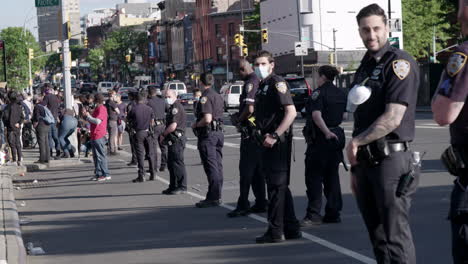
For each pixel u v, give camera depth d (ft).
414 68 16.94
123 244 29.17
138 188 48.03
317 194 30.42
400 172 16.94
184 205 39.11
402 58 16.90
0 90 90.17
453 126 15.01
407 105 16.75
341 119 30.22
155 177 52.54
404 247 17.04
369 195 17.53
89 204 41.73
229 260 25.13
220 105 37.76
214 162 37.83
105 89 320.09
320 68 30.25
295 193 41.09
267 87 26.50
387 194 16.94
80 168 65.77
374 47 17.17
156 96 57.52
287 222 27.81
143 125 51.37
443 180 41.47
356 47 237.66
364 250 25.50
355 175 17.56
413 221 30.01
